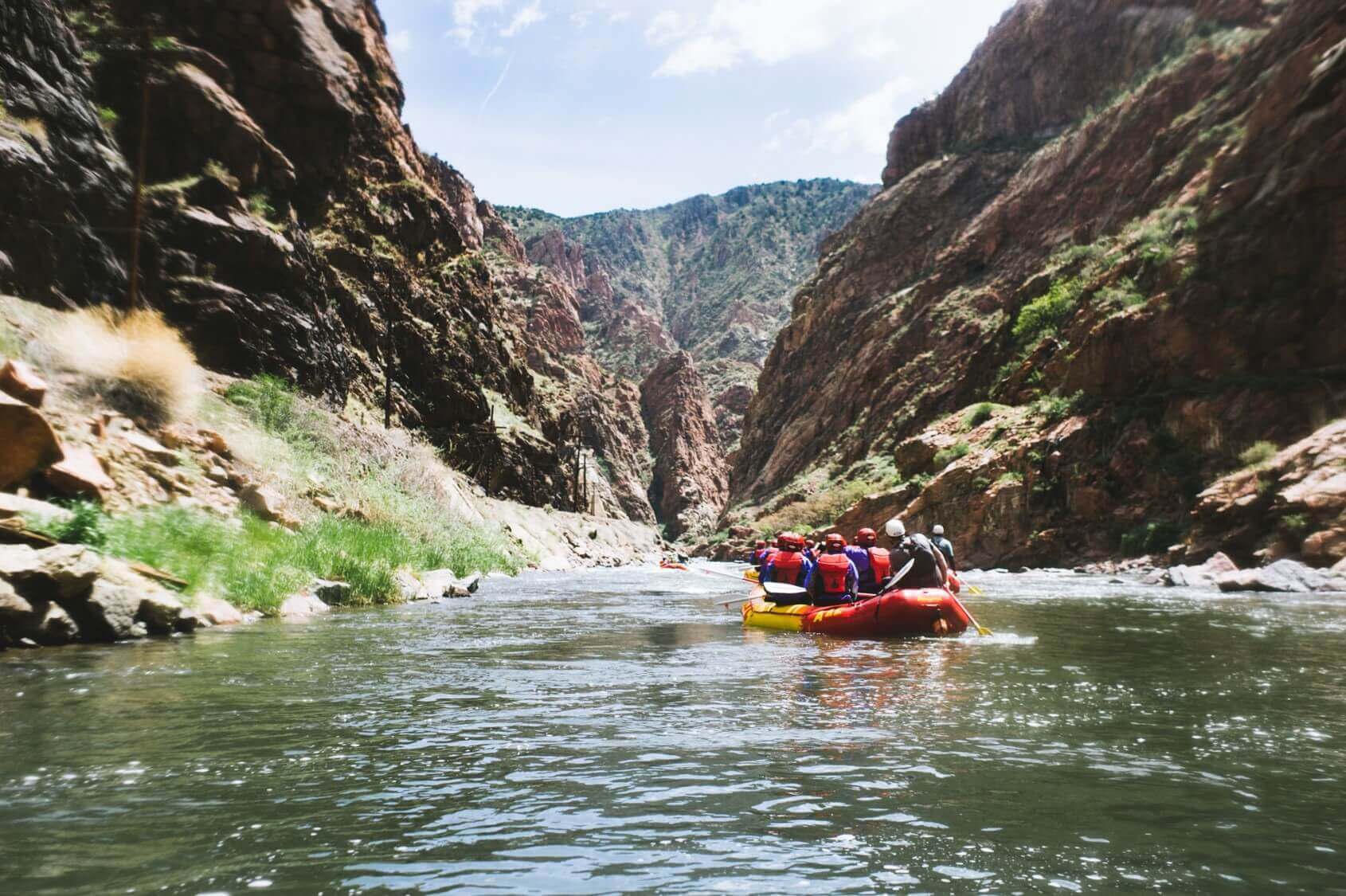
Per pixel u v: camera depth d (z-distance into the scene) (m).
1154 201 54.78
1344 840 3.19
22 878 2.73
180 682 6.24
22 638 7.48
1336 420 26.86
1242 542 24.36
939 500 39.47
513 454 50.97
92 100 22.83
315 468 20.12
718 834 3.23
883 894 2.69
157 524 10.86
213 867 2.85
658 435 190.00
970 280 75.81
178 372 16.94
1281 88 34.22
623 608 14.49
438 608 13.33
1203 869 2.91
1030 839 3.19
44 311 16.72
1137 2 77.19
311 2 40.41
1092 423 35.06
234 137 29.09
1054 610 14.28
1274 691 6.31
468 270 55.66
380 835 3.18
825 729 4.99
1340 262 29.23
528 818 3.39
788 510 70.19
